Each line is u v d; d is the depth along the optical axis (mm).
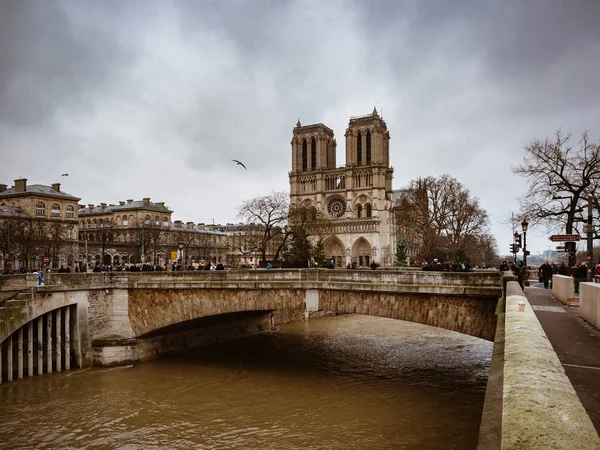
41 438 26953
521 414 3975
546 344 7273
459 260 73750
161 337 46562
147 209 138875
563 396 4410
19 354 38000
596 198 43844
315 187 155125
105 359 42500
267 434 27047
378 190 144375
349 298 35406
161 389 35688
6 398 33656
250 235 95188
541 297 29078
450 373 38781
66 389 35688
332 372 39812
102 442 26422
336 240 146375
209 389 35656
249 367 42031
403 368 40688
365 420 28562
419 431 26531
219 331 53438
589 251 29969
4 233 79438
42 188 116125
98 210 146500
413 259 102000
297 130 159375
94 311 43750
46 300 39781
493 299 29250
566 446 3252
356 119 150125
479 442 5008
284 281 38281
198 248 132625
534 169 47062
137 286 44375
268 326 62031
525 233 43406
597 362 12250
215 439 26578
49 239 90312
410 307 32656
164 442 26312
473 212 83750
